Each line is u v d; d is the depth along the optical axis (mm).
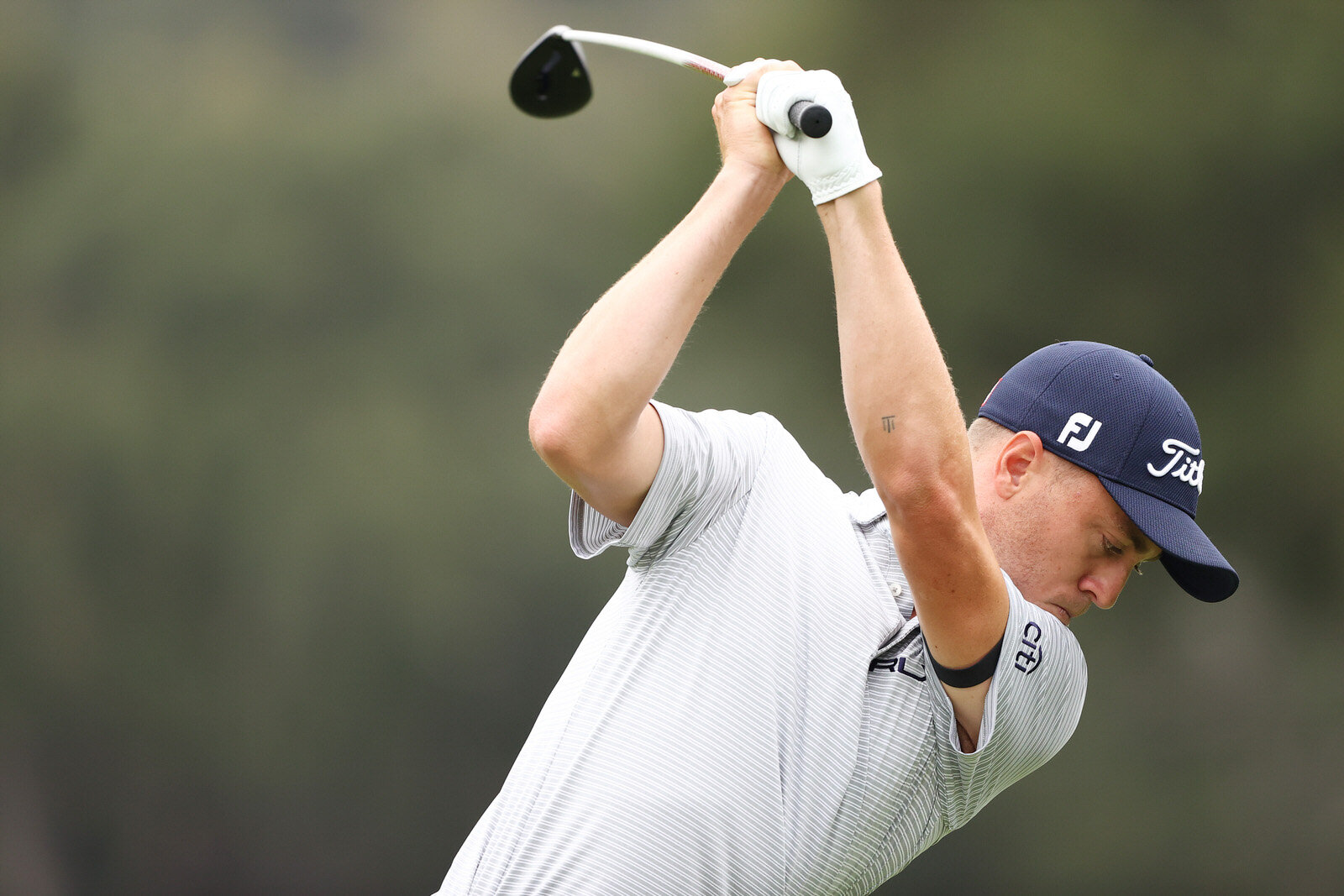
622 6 72125
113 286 67062
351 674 63188
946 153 61312
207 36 71812
